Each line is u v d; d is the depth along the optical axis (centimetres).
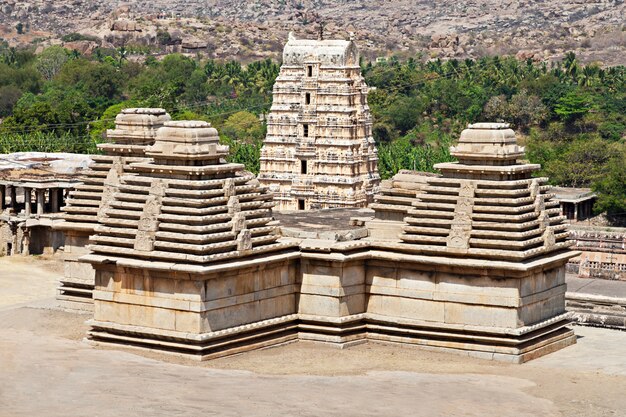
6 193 11750
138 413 4834
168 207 5775
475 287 5969
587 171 15938
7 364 5469
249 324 5941
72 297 6781
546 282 6131
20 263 9888
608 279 9344
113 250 5850
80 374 5353
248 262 5853
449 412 5056
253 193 6025
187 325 5734
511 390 5412
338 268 6106
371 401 5156
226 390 5216
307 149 13150
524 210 5959
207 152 5850
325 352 6000
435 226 6050
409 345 6125
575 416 5072
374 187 13262
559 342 6209
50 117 19362
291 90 13262
